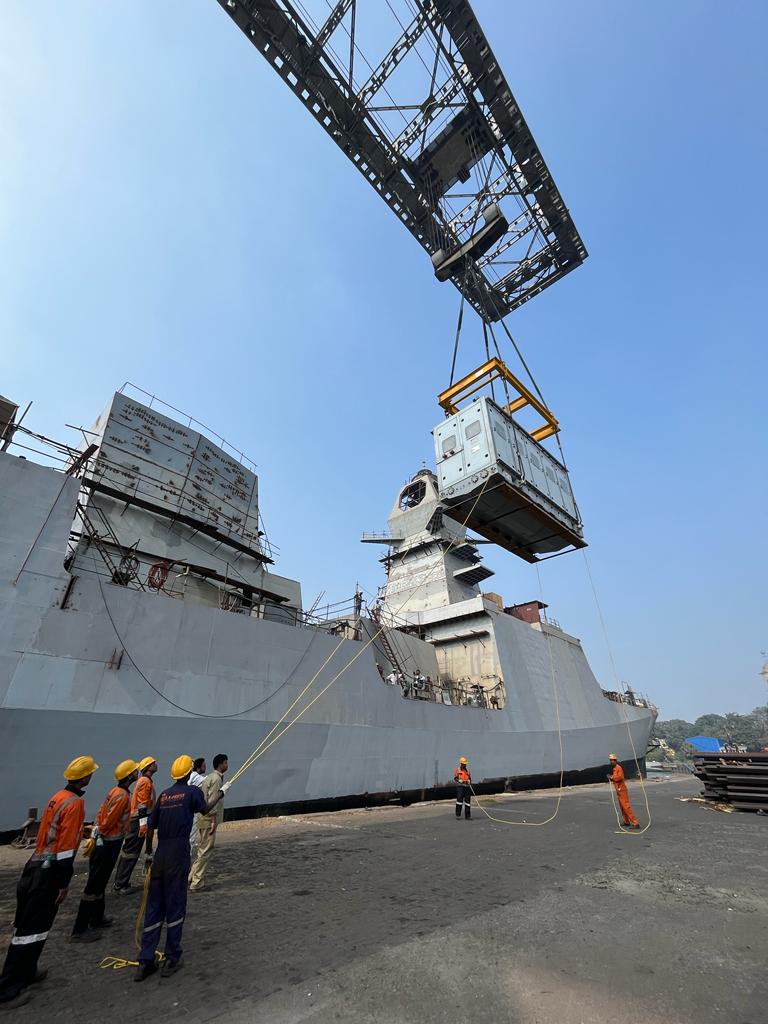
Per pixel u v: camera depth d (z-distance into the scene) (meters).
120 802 5.30
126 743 10.23
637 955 4.41
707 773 16.70
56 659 9.69
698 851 9.13
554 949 4.54
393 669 20.97
